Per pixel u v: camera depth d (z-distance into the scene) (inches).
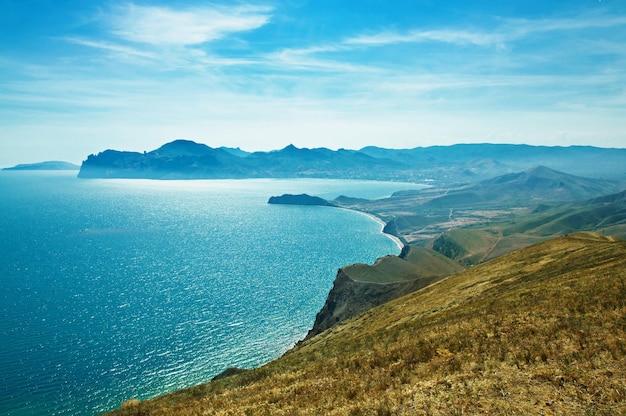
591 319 1056.2
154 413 1087.0
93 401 3996.1
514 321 1175.6
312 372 1186.0
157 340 5462.6
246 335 5723.4
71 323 5999.0
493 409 714.2
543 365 863.1
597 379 765.3
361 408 799.1
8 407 3882.9
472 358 970.1
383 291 4948.3
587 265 1894.7
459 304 2038.6
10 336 5487.2
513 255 3075.8
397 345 1239.5
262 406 941.2
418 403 778.8
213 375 4544.8
